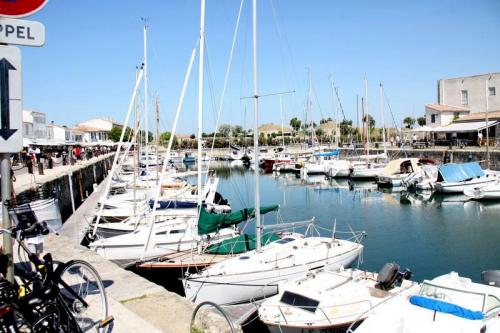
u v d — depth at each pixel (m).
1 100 3.72
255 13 14.45
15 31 3.70
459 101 59.75
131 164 51.19
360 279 10.98
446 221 25.31
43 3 3.81
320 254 13.23
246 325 10.92
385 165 49.72
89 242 16.81
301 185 46.09
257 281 11.88
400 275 10.75
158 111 29.44
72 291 4.12
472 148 47.72
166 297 5.70
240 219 14.43
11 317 3.43
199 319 4.46
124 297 5.65
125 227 17.73
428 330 7.48
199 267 13.56
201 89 15.69
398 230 23.06
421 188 37.62
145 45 25.48
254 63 14.48
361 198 35.66
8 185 4.06
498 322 8.17
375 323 8.12
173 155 82.88
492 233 21.88
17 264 4.48
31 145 47.75
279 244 14.07
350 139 79.69
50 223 4.38
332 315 9.39
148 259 14.20
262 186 46.41
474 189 32.62
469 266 16.62
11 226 4.10
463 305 8.42
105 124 108.44
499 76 55.03
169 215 17.62
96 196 29.28
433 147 54.88
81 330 3.86
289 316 9.55
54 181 22.78
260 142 112.38
